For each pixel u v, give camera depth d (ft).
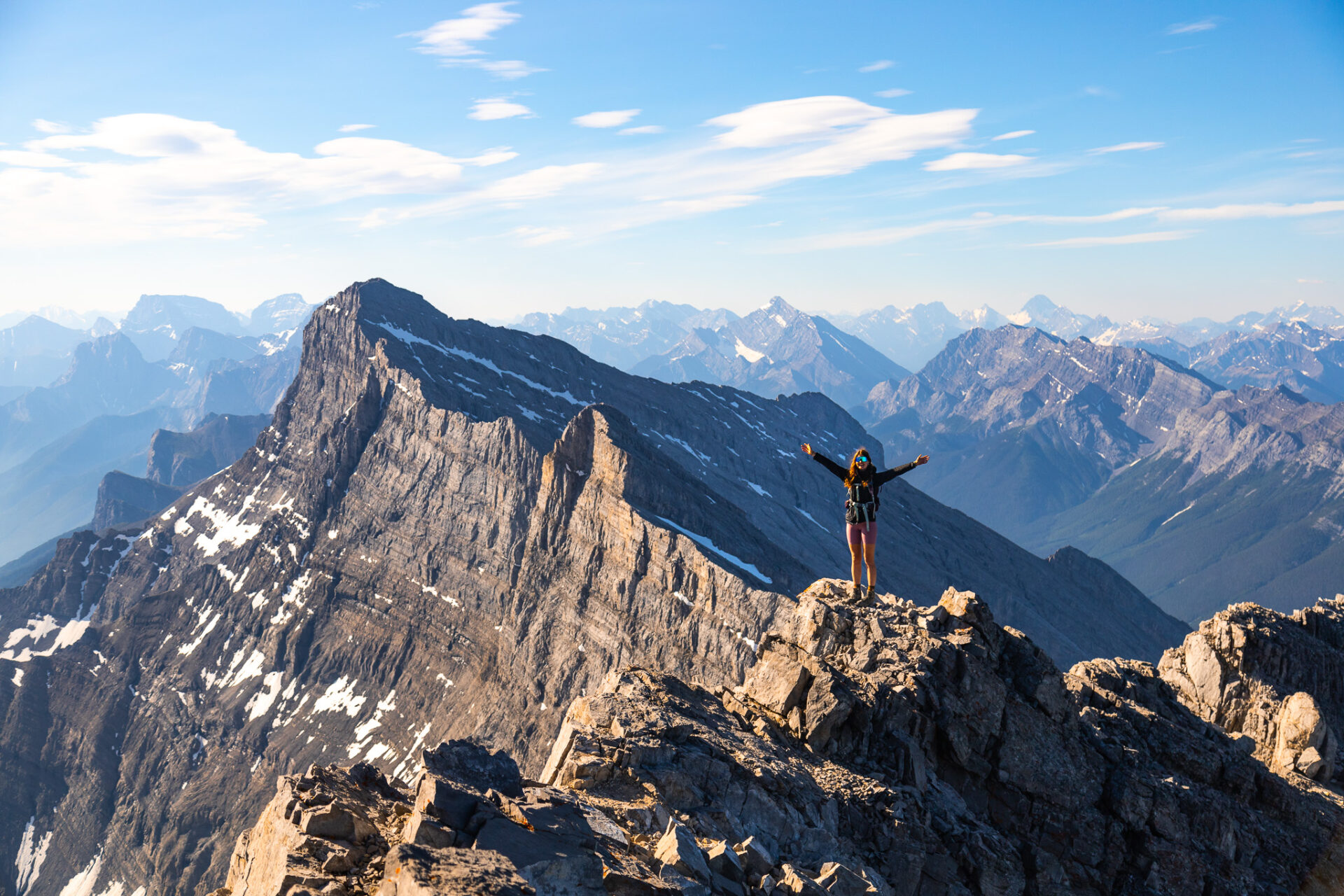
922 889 55.77
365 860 39.96
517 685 573.74
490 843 34.19
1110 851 63.67
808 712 65.16
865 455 75.36
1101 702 80.07
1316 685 113.39
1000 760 65.72
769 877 44.86
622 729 56.85
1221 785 72.74
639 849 41.98
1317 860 67.15
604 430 584.40
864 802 58.23
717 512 601.62
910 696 65.87
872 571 75.41
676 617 481.46
